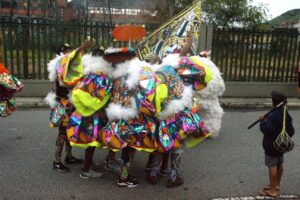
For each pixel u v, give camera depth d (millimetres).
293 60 10953
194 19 7070
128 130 4543
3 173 5242
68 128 4742
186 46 5809
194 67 4789
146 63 4863
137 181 4984
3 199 4512
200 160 5980
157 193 4781
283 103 4523
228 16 19484
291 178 5379
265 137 4629
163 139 4578
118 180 4984
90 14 21359
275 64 10891
